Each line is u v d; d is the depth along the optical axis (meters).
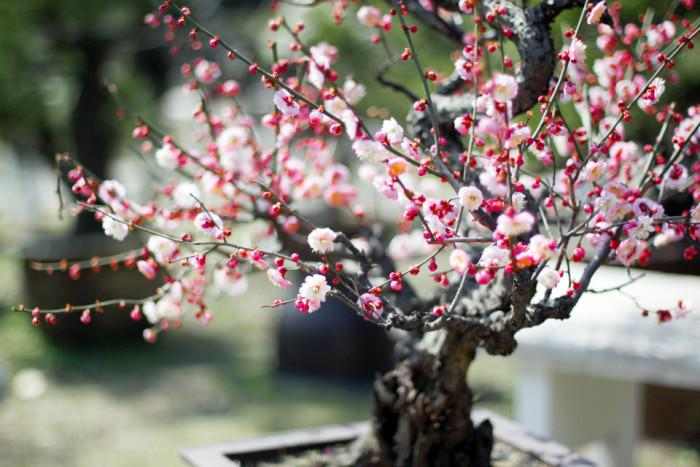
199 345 5.72
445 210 1.27
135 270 5.36
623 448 2.99
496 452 1.96
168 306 1.77
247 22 5.08
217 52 5.27
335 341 4.97
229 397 4.66
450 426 1.73
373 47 3.50
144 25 4.86
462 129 1.36
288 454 1.96
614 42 1.69
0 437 3.99
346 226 3.47
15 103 4.92
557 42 2.26
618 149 1.64
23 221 8.97
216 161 1.90
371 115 1.98
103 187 1.73
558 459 1.87
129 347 5.55
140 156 1.96
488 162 1.45
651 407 4.16
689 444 4.01
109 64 5.28
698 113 1.59
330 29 3.43
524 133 1.27
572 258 1.29
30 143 5.34
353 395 4.75
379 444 1.81
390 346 5.02
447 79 1.78
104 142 5.24
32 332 5.54
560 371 2.77
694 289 2.65
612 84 1.71
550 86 1.52
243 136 1.86
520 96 1.53
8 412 4.34
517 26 1.54
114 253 5.23
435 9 1.83
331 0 1.88
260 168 1.90
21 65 4.84
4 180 9.87
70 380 4.91
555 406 2.78
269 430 4.13
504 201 1.32
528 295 1.28
